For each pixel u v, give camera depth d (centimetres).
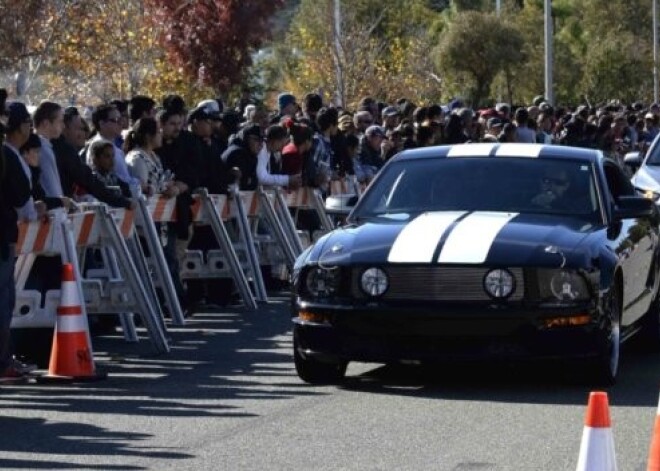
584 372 1279
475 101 5969
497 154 1448
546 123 3238
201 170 1920
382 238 1292
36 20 3108
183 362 1483
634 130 4016
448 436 1095
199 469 1001
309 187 2231
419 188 1422
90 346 1387
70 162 1530
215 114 2100
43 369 1455
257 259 2045
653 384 1316
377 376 1368
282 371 1412
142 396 1283
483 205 1388
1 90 1441
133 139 1806
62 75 3450
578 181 1406
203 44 3591
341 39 4772
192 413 1201
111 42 3428
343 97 4588
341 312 1262
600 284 1252
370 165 2419
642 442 1072
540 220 1334
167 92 3484
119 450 1063
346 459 1023
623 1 7594
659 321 1516
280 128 2116
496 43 5853
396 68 5244
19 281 1428
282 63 5838
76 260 1434
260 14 3659
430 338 1240
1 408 1233
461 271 1238
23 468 1008
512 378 1345
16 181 1287
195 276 1947
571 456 1024
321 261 1286
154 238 1744
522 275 1231
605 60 6919
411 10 6238
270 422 1158
